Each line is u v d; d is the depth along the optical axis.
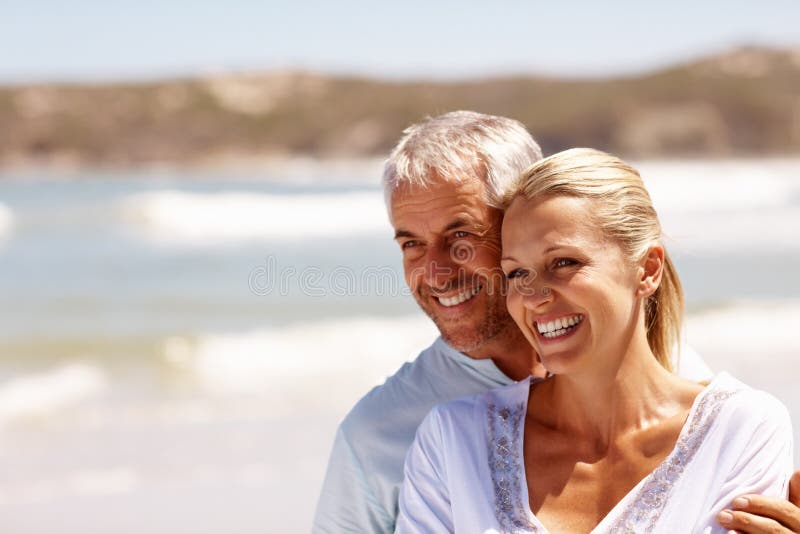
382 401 3.93
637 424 3.06
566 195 3.03
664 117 179.00
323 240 32.16
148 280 23.98
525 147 3.82
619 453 3.04
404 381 3.97
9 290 22.38
